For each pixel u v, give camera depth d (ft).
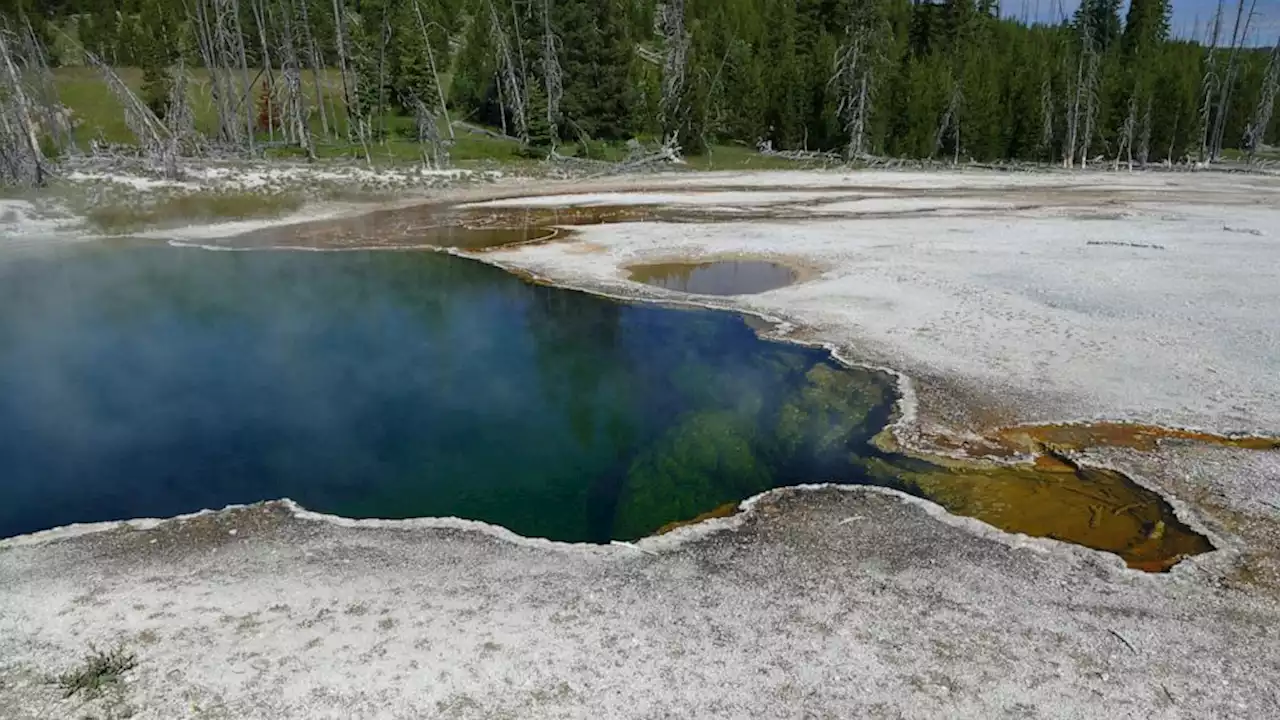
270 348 39.37
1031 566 19.21
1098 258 55.11
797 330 39.29
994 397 30.04
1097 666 15.60
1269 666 15.66
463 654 15.75
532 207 91.09
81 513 22.57
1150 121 163.02
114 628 16.55
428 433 28.96
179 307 46.88
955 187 114.01
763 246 61.93
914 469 25.02
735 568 19.11
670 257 59.00
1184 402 29.19
